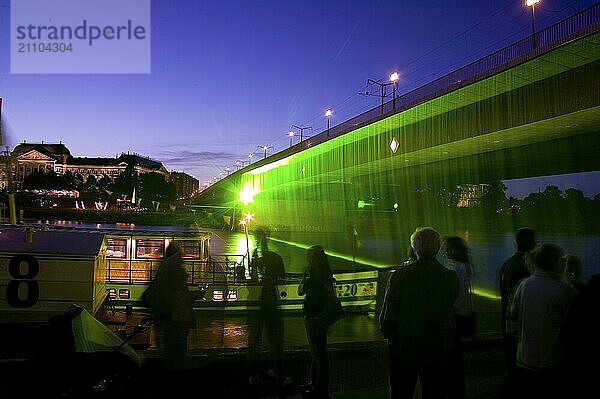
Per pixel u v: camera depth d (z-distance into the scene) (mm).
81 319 6395
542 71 24953
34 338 6156
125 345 6656
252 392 6879
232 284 13891
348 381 7324
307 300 6773
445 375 4898
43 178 150625
